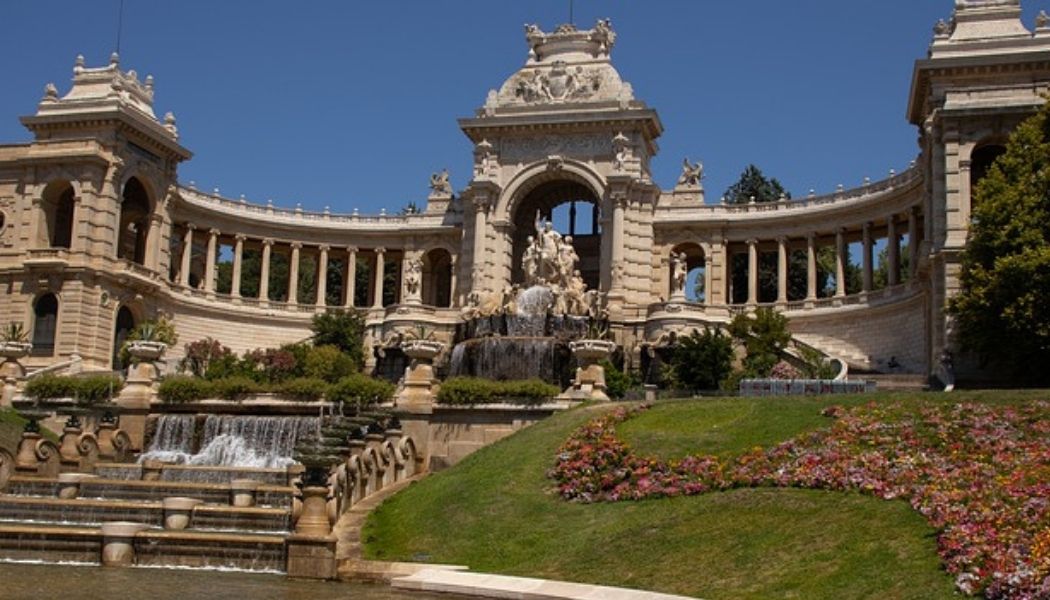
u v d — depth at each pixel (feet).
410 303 256.11
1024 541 65.82
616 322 244.83
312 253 312.50
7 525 94.27
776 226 277.44
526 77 279.49
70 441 130.93
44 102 246.47
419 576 80.94
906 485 84.38
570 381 202.18
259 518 101.86
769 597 69.00
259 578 84.38
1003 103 182.19
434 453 136.67
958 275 171.32
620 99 268.41
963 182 180.96
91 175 240.73
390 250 306.14
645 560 81.00
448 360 225.97
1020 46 185.47
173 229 285.23
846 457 94.84
